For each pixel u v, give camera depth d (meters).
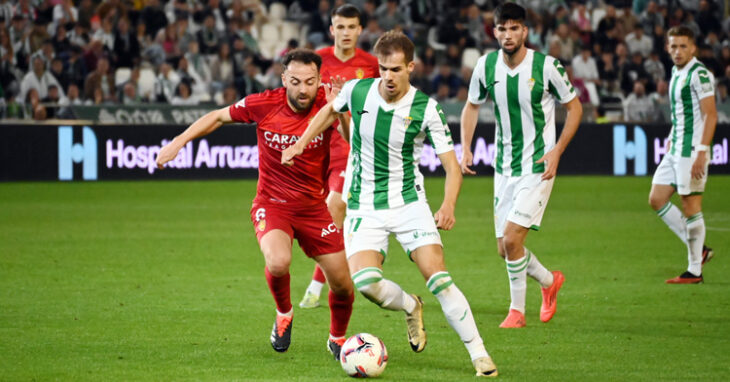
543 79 23.55
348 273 19.95
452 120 67.06
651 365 19.33
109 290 28.14
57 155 61.44
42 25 70.06
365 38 75.06
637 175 68.81
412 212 19.11
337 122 20.41
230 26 74.56
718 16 84.62
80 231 42.09
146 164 63.06
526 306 26.42
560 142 23.72
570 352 20.59
